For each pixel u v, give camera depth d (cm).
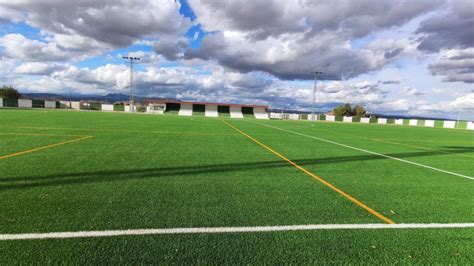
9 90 6631
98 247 240
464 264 238
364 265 231
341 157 801
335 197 409
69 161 586
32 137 975
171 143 948
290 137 1400
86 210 320
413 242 274
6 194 365
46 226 275
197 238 264
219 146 930
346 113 7031
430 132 2588
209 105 6041
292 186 461
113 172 504
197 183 454
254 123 2838
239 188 435
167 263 221
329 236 280
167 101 5919
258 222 306
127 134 1190
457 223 326
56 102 5941
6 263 212
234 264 223
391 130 2644
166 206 343
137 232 271
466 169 693
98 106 6191
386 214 347
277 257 236
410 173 611
